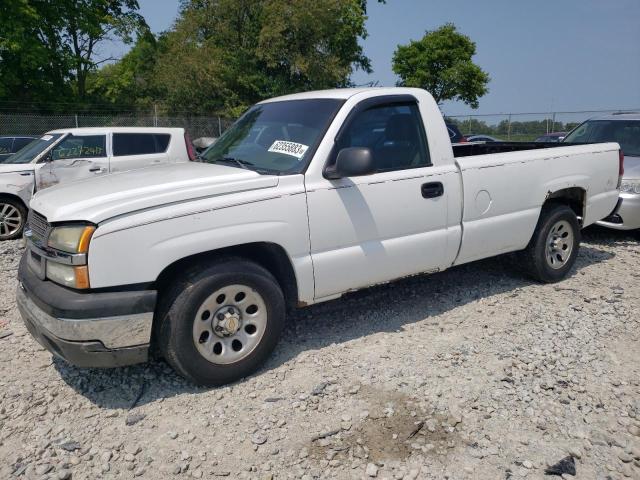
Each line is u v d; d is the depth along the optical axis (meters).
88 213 3.17
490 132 25.25
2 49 27.70
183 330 3.37
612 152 5.89
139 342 3.25
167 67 31.61
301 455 2.93
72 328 3.11
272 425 3.20
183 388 3.62
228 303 3.55
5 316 4.89
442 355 4.01
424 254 4.40
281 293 3.76
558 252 5.55
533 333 4.39
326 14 31.62
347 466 2.85
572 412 3.32
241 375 3.65
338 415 3.29
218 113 31.06
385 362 3.92
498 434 3.11
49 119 22.78
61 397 3.52
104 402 3.46
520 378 3.69
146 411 3.36
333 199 3.88
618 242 7.47
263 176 3.70
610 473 2.81
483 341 4.25
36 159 8.77
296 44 32.31
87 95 34.22
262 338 3.69
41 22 29.47
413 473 2.78
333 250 3.94
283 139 4.14
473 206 4.65
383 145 4.22
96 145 9.13
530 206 5.12
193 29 33.16
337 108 4.08
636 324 4.59
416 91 4.49
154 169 4.14
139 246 3.21
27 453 2.98
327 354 4.05
